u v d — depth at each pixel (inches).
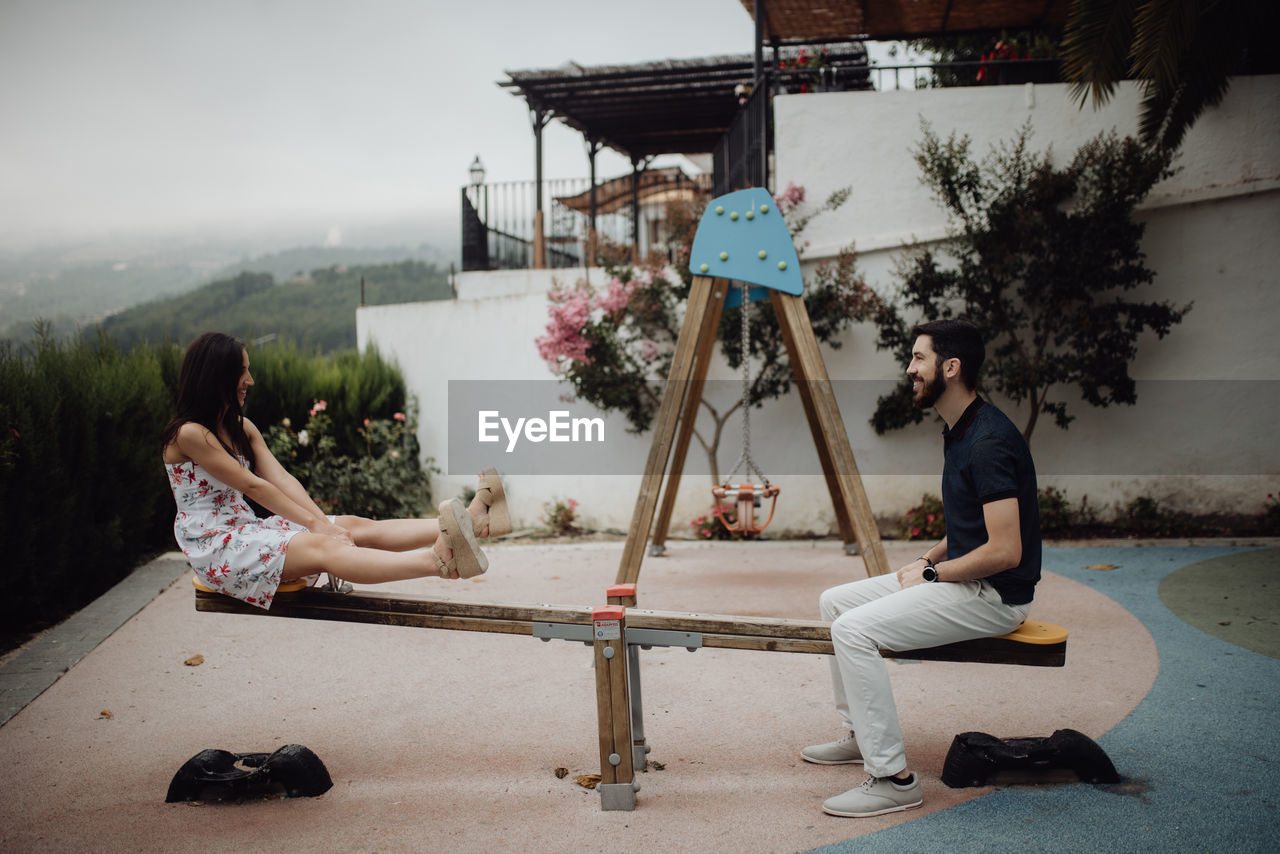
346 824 119.0
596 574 274.7
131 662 193.0
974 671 179.3
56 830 118.6
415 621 128.3
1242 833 110.2
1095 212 285.1
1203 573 251.8
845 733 148.5
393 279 3046.3
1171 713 152.2
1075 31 269.1
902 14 363.9
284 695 172.7
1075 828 113.0
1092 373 292.0
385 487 386.9
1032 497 118.8
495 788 130.1
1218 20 269.9
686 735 150.8
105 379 279.1
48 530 238.1
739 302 246.8
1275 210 299.7
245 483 130.0
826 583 254.1
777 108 319.6
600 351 323.0
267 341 409.4
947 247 307.9
